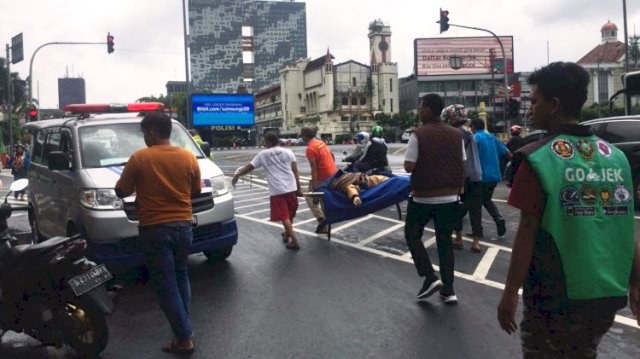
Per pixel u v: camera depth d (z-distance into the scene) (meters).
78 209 6.81
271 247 8.77
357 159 9.99
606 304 2.45
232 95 68.06
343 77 102.00
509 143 15.49
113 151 7.54
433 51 102.88
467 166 7.93
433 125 5.70
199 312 5.76
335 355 4.58
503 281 6.64
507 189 15.85
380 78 103.12
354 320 5.40
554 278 2.46
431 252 8.27
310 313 5.64
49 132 8.65
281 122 115.69
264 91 125.19
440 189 5.63
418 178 5.66
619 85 106.62
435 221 5.77
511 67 102.94
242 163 32.59
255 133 88.94
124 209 6.58
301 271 7.27
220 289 6.55
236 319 5.52
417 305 5.80
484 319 5.34
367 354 4.59
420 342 4.80
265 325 5.34
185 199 4.70
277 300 6.09
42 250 4.52
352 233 9.79
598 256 2.43
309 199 9.59
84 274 4.53
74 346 4.68
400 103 112.44
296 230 10.18
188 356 4.66
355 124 100.31
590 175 2.46
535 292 2.54
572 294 2.42
